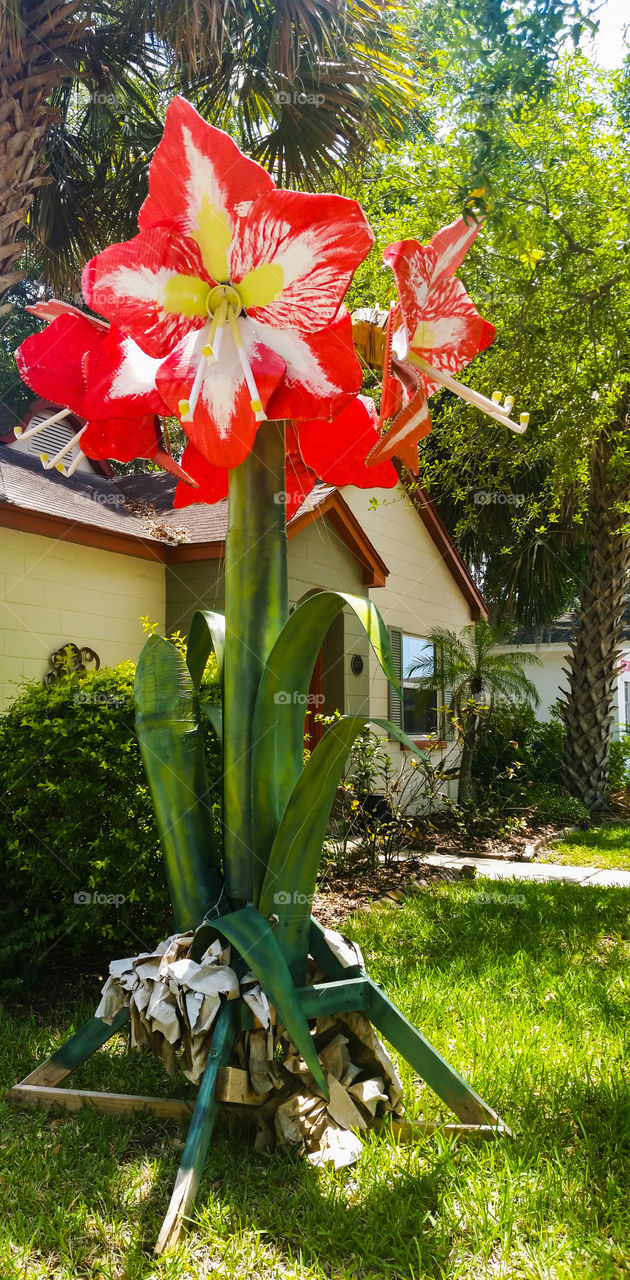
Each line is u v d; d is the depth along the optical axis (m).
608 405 8.12
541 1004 3.77
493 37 3.52
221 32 6.14
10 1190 2.29
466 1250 2.05
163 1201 2.24
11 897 4.42
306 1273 1.96
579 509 13.07
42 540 6.60
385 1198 2.21
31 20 6.03
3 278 6.03
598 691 12.76
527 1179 2.30
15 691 6.28
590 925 5.30
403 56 6.80
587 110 7.09
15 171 6.02
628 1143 2.55
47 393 2.31
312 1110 2.54
